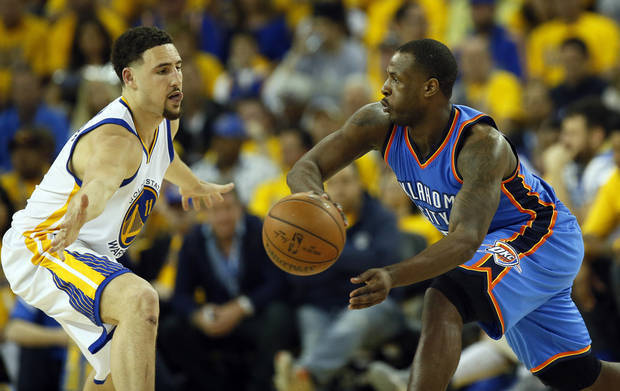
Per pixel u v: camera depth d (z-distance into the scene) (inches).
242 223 573.0
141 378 296.2
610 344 500.7
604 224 561.3
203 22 964.6
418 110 306.7
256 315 559.5
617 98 713.6
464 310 308.0
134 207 335.0
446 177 310.5
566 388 351.6
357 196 550.9
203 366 562.9
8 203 573.0
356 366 545.6
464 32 874.1
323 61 822.5
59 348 544.7
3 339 556.7
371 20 919.0
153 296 305.0
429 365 293.3
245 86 861.8
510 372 523.5
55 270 319.6
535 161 655.1
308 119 755.4
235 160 676.7
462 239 280.2
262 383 545.0
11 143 627.2
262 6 948.0
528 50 844.0
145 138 327.0
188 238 575.2
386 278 267.6
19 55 876.6
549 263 325.4
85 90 716.0
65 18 884.6
